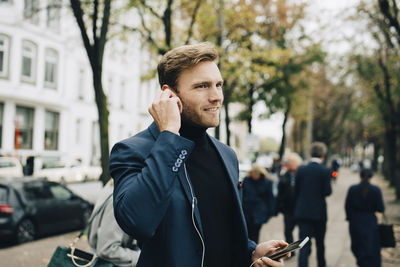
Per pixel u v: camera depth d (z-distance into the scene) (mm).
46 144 28859
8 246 9039
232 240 1734
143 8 11695
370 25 14484
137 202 1438
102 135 9219
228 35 14883
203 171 1716
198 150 1757
